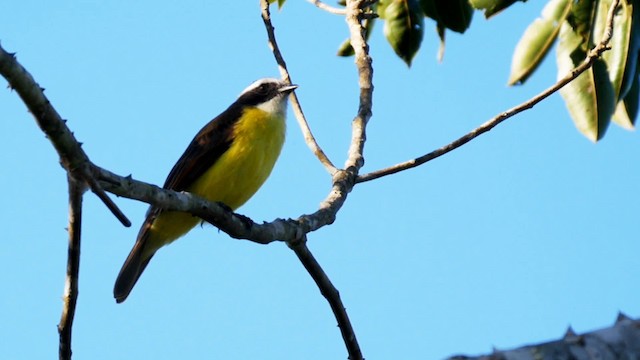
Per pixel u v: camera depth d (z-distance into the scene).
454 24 13.78
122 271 12.83
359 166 11.60
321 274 10.05
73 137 7.46
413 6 13.80
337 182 11.23
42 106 7.21
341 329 10.28
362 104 12.28
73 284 8.62
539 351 8.27
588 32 12.55
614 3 11.50
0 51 6.93
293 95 13.02
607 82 12.27
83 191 7.92
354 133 11.98
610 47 11.38
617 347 8.29
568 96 12.41
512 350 8.30
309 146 12.12
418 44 13.88
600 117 12.30
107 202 7.77
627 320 8.55
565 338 8.38
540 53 12.81
